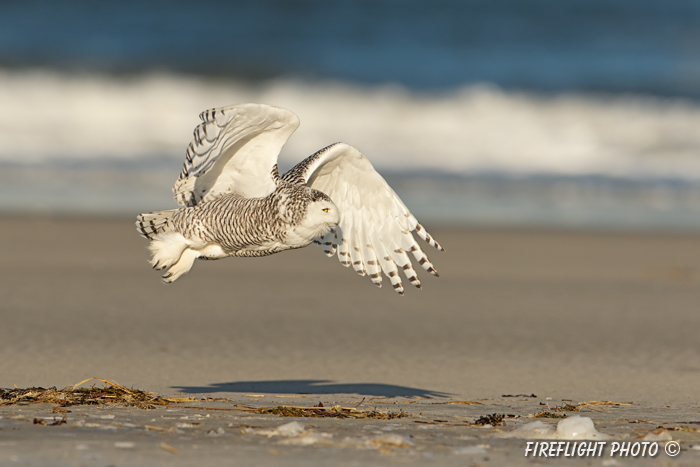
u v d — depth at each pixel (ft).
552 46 147.23
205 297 46.24
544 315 44.47
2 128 97.35
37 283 47.78
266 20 147.02
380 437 20.20
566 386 31.07
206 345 36.19
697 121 110.93
